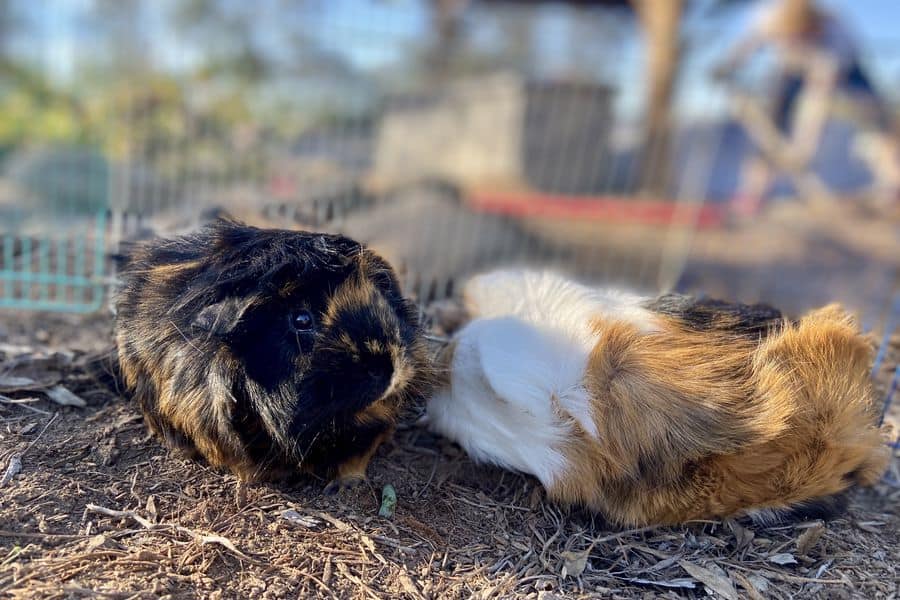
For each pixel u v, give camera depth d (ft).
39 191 2.50
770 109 3.47
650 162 3.73
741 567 0.95
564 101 3.82
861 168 3.49
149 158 2.72
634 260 2.87
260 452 0.96
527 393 1.00
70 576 0.77
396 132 4.27
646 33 3.76
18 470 0.95
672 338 1.02
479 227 2.87
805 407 0.95
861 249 3.11
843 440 0.96
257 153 3.25
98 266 1.56
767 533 1.02
